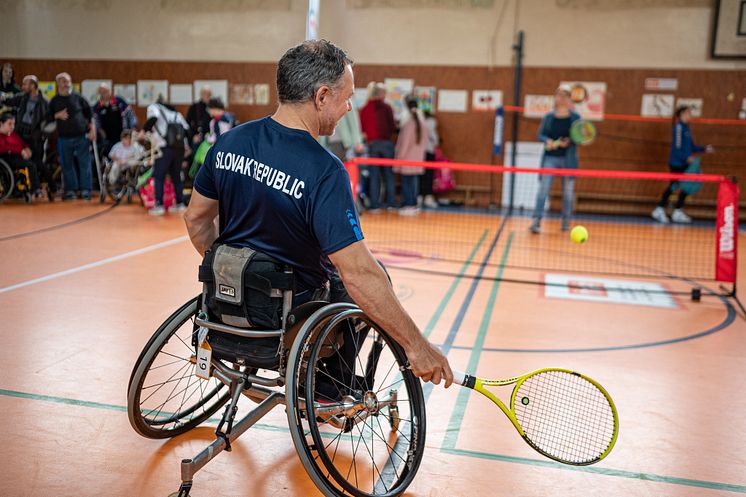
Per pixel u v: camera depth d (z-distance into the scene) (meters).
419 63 13.17
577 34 12.60
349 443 3.14
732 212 6.18
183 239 8.35
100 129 12.20
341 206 2.39
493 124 13.05
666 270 7.71
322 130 2.58
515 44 12.80
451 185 13.13
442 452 3.05
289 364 2.40
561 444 3.08
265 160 2.46
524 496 2.70
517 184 13.12
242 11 13.38
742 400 3.77
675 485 2.82
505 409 2.64
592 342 4.80
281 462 2.93
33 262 6.72
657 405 3.65
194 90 13.73
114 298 5.45
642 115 12.59
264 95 13.53
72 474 2.72
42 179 11.79
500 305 5.80
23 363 3.92
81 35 13.84
